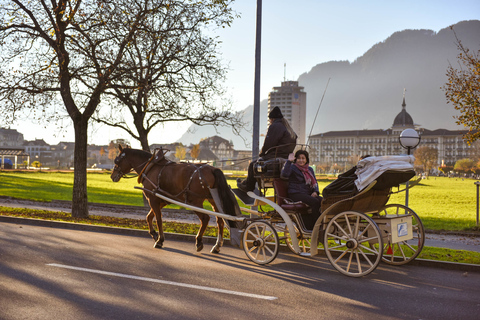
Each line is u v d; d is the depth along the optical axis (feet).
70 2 52.44
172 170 35.88
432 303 22.56
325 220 29.84
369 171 27.48
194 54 56.75
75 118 55.57
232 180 155.74
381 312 20.89
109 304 20.71
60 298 21.40
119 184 172.45
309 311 20.63
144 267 28.48
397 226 29.30
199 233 35.42
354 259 33.71
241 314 19.92
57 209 68.85
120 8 51.08
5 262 28.53
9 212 55.83
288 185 32.50
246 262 31.73
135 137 63.31
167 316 19.33
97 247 35.09
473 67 55.11
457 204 115.14
